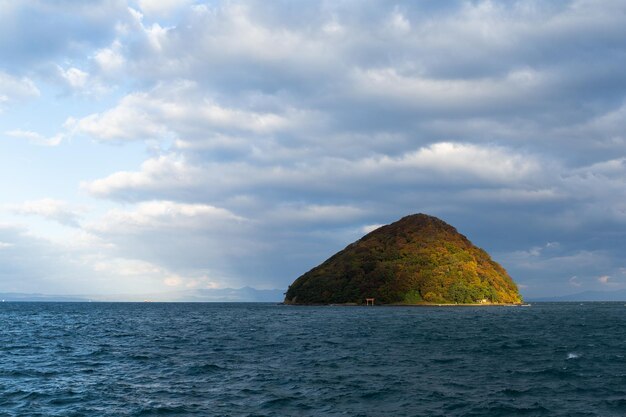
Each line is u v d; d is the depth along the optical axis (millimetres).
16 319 144250
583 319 124250
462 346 61281
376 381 37562
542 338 70312
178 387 35781
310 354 54375
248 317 150875
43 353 56844
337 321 120875
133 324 117250
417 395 32656
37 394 33312
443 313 165750
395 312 175875
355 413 28281
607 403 30031
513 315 148750
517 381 37344
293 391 34094
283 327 100438
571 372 40625
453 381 37469
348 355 53250
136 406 30000
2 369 44062
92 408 29562
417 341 68250
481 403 30391
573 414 27688
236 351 57812
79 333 88500
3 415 27812
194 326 107750
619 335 74625
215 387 35688
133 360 50469
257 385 36312
